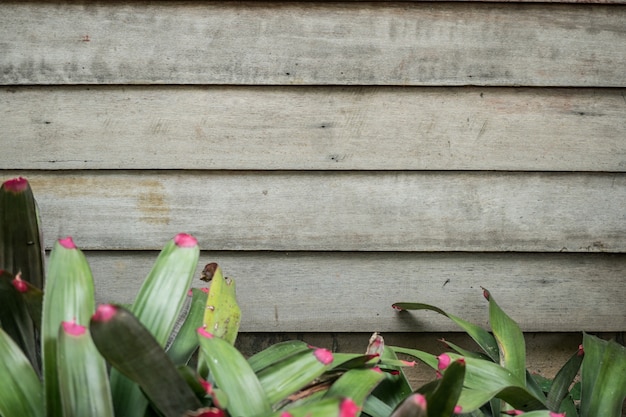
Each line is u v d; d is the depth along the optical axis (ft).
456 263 5.15
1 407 2.95
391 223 5.06
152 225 5.01
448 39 4.92
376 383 3.40
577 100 5.01
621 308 5.18
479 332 4.70
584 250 5.11
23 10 4.80
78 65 4.85
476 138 5.01
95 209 4.98
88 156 4.92
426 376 5.27
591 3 4.91
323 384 3.53
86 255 5.03
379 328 5.17
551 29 4.93
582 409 4.20
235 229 5.04
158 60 4.87
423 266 5.15
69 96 4.89
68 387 2.81
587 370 4.28
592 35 4.95
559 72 4.96
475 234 5.08
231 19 4.86
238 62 4.89
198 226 5.03
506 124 5.00
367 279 5.14
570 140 5.03
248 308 5.12
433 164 5.01
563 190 5.08
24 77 4.83
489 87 4.98
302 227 5.05
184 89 4.91
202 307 4.07
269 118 4.95
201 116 4.94
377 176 5.03
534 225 5.09
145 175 4.99
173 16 4.85
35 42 4.83
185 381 2.87
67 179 4.96
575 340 5.29
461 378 3.10
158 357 2.73
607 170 5.04
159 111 4.92
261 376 3.30
